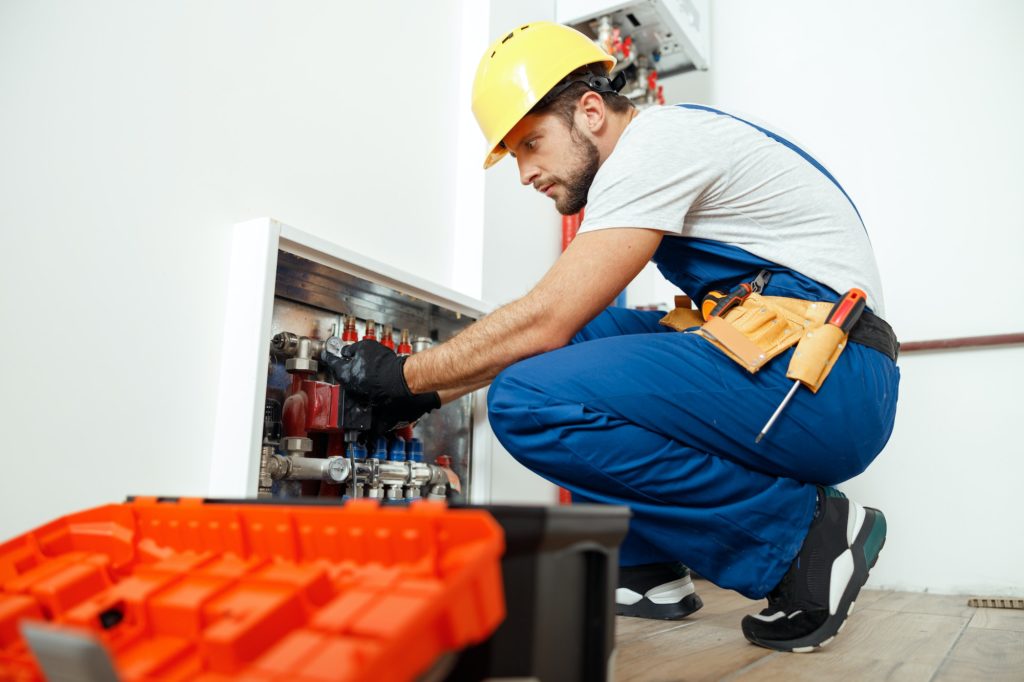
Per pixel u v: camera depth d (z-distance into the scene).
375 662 0.29
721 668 0.80
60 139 0.90
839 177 2.04
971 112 1.90
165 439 0.99
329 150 1.36
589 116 1.09
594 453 0.92
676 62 2.26
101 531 0.54
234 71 1.17
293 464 1.14
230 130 1.15
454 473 1.53
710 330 0.94
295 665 0.31
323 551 0.44
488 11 1.79
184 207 1.06
